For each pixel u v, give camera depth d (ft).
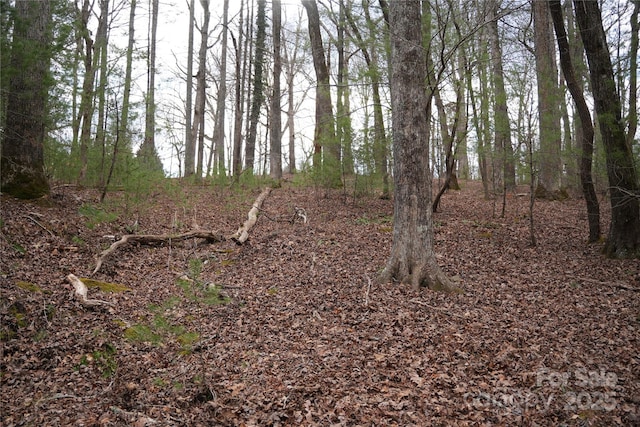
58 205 32.19
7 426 12.23
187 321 20.15
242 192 47.88
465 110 40.75
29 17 28.91
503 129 35.42
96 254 26.86
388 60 35.35
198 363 16.58
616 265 27.04
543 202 49.73
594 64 28.43
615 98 27.96
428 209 24.27
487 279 25.55
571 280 25.02
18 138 30.91
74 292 20.86
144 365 16.21
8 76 24.52
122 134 37.60
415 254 24.03
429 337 18.04
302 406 13.93
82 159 38.86
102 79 36.40
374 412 13.41
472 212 44.47
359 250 30.99
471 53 37.68
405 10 24.03
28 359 15.60
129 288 23.85
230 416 13.50
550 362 15.84
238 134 55.67
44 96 30.86
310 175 46.52
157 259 29.01
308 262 28.60
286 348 17.84
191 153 64.80
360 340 18.07
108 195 40.14
